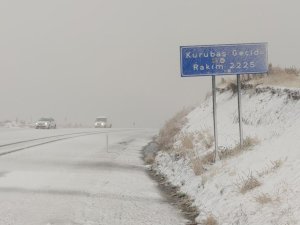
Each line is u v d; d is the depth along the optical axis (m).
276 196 10.02
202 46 17.33
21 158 24.98
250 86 23.36
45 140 37.03
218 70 17.20
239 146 16.06
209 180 14.45
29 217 12.18
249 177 12.12
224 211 11.34
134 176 20.02
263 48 17.19
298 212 8.84
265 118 18.53
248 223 9.84
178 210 13.37
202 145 20.27
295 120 15.53
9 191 15.71
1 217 12.10
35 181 17.88
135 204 14.23
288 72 22.72
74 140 37.59
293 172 10.49
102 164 23.66
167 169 20.67
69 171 20.84
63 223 11.66
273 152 12.82
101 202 14.38
